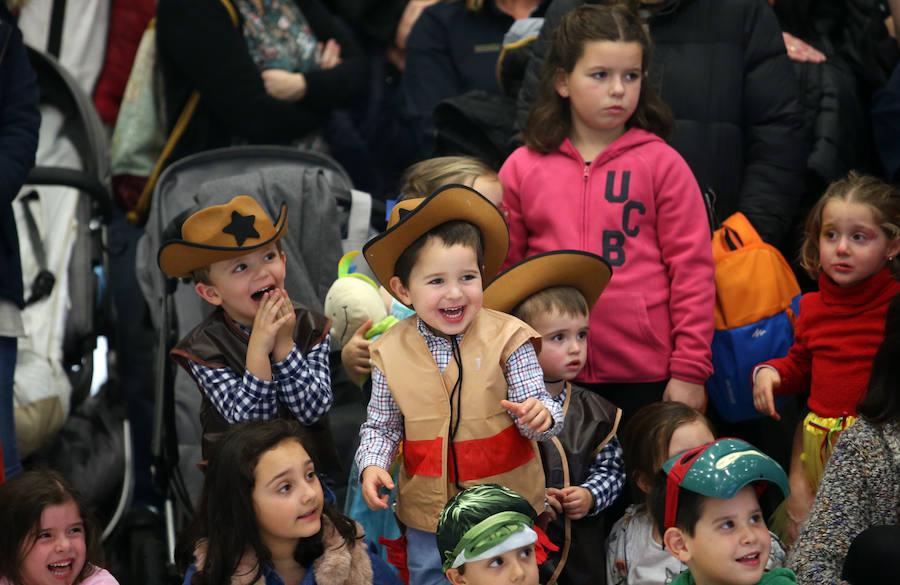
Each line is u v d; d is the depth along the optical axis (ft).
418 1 48.14
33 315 36.99
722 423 34.22
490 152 37.76
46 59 38.52
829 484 22.09
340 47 45.47
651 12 34.71
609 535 28.50
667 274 30.73
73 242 38.01
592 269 27.30
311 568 23.72
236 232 25.16
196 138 42.88
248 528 22.93
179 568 25.54
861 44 38.52
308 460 23.29
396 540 25.20
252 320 25.88
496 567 20.25
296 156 38.34
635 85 30.04
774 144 34.60
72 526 24.36
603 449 28.02
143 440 44.11
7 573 23.88
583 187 30.60
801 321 29.63
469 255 23.30
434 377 23.80
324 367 26.14
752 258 32.24
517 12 42.75
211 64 41.45
